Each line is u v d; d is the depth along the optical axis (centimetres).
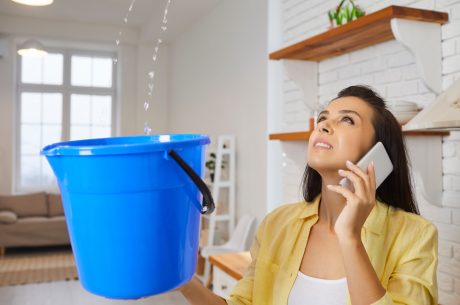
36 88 736
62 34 696
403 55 204
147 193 75
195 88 618
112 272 76
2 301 418
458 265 178
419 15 172
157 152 74
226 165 506
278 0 300
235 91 489
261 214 432
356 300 88
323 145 107
